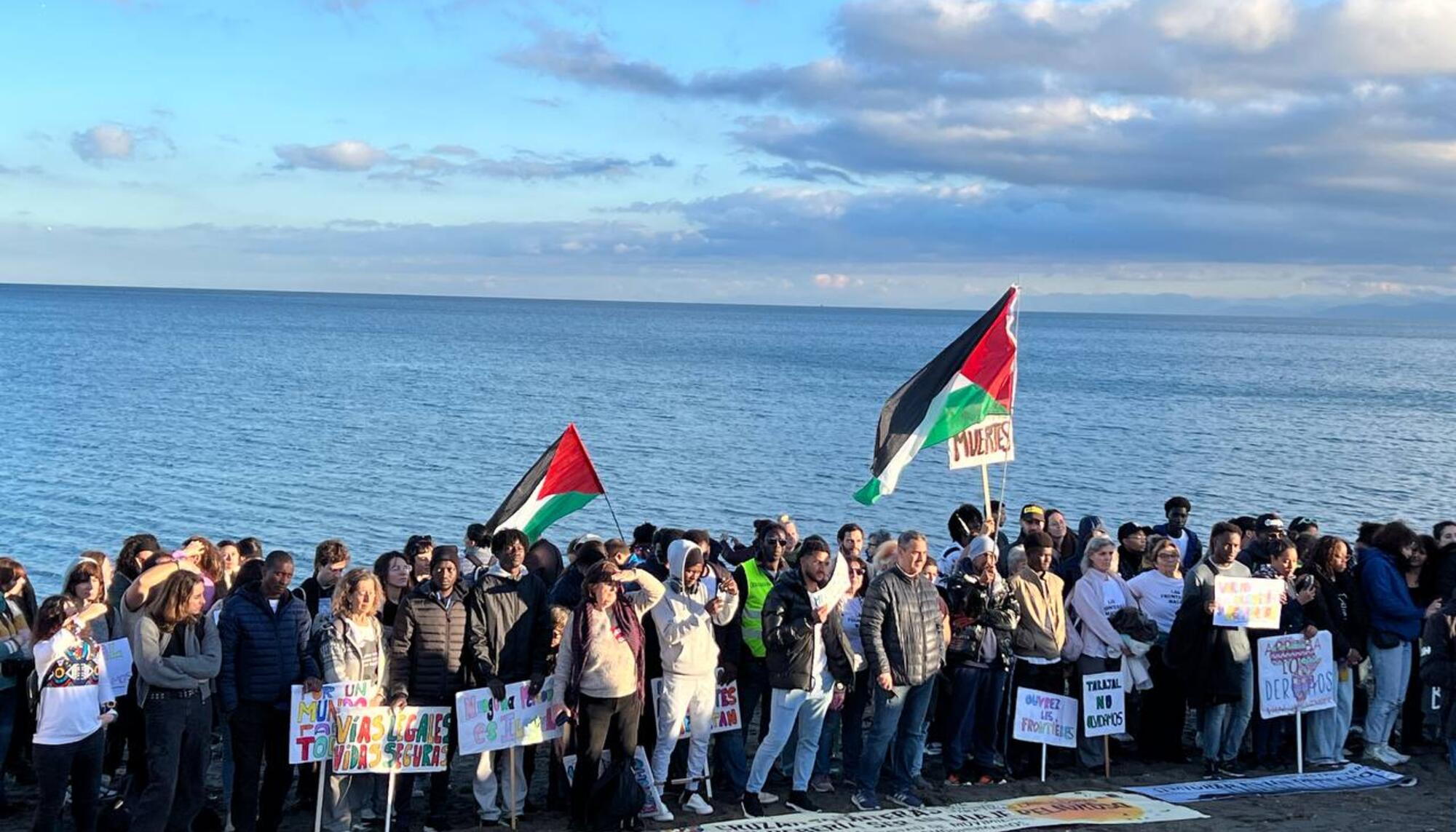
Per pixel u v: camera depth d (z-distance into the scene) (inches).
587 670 392.5
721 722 433.4
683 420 2448.3
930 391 534.3
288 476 1619.1
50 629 354.3
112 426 2087.8
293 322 7593.5
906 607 418.3
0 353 3870.6
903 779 428.5
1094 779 465.1
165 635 358.9
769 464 1839.3
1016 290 540.7
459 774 492.1
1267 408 2984.7
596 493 514.0
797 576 413.4
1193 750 515.8
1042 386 3651.6
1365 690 536.1
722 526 1391.5
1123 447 2105.1
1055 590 465.1
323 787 384.5
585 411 2568.9
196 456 1765.5
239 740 379.9
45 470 1609.3
